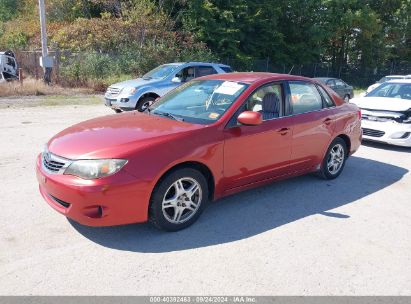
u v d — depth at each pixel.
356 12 31.55
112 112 11.93
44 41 17.23
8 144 7.28
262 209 4.61
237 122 4.28
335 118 5.57
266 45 29.45
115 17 25.50
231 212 4.48
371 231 4.12
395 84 9.58
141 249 3.56
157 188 3.68
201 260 3.41
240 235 3.91
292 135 4.88
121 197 3.46
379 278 3.25
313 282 3.15
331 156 5.76
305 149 5.13
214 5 26.22
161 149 3.67
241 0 26.64
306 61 32.38
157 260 3.38
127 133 3.87
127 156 3.49
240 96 4.43
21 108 12.16
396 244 3.85
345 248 3.73
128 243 3.66
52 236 3.73
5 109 11.80
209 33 25.56
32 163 6.08
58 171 3.55
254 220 4.29
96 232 3.85
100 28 22.62
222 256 3.49
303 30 31.38
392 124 8.02
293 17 31.19
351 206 4.82
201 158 3.91
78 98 15.27
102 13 25.44
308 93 5.36
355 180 5.93
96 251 3.49
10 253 3.39
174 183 3.79
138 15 22.67
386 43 35.84
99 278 3.08
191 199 4.00
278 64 31.22
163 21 23.91
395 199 5.14
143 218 3.65
